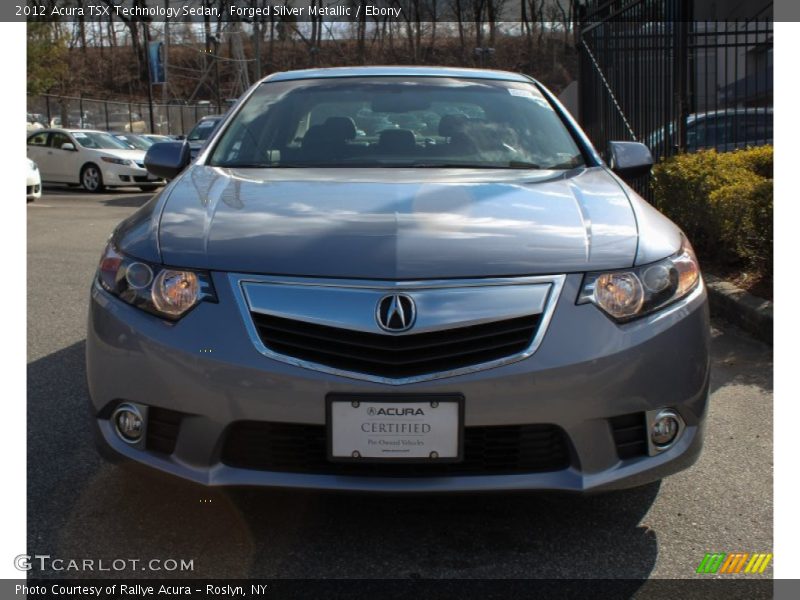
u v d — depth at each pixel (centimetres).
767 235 541
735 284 565
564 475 237
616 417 239
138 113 4038
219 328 236
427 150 348
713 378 425
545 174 325
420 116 370
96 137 1872
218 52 5353
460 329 234
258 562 241
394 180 307
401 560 243
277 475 235
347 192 288
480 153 346
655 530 265
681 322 249
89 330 258
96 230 1022
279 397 230
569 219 268
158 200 295
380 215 264
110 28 6388
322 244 247
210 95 6225
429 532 261
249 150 351
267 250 246
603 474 238
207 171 326
